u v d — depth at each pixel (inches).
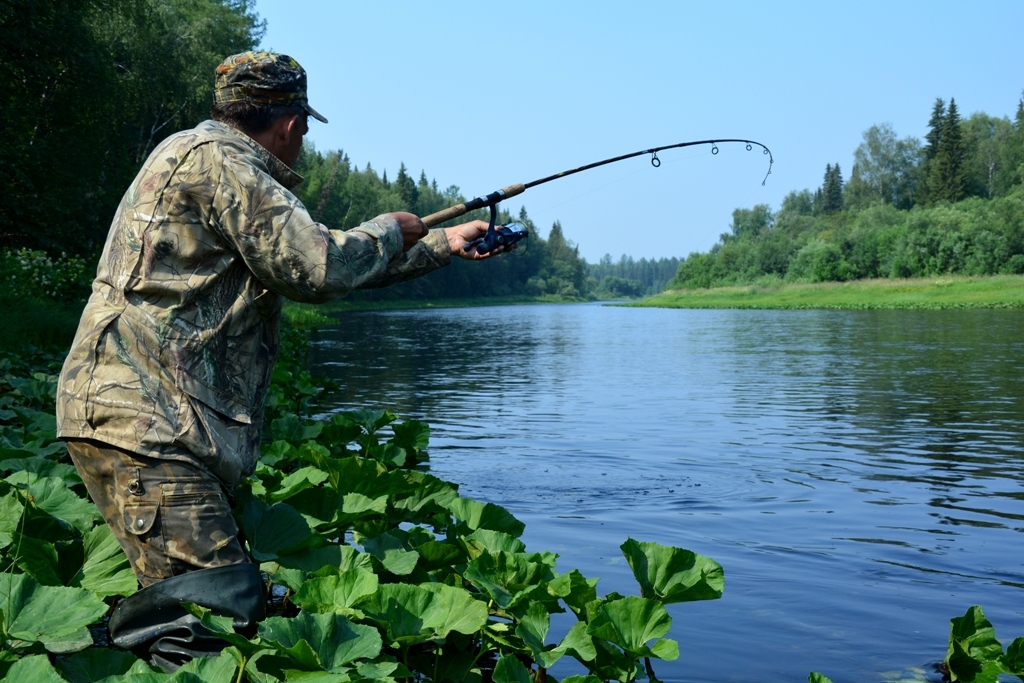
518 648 101.3
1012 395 430.0
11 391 272.8
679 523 189.3
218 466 87.2
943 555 166.4
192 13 1375.5
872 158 4407.0
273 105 92.4
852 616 132.0
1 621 79.4
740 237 5713.6
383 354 757.3
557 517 193.2
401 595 96.0
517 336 1117.1
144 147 1238.9
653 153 163.2
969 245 2783.0
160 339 84.8
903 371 562.6
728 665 112.5
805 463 262.5
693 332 1192.2
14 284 539.2
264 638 78.2
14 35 768.9
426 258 102.5
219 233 85.7
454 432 321.1
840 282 3169.3
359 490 143.8
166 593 85.4
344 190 3159.5
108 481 86.1
